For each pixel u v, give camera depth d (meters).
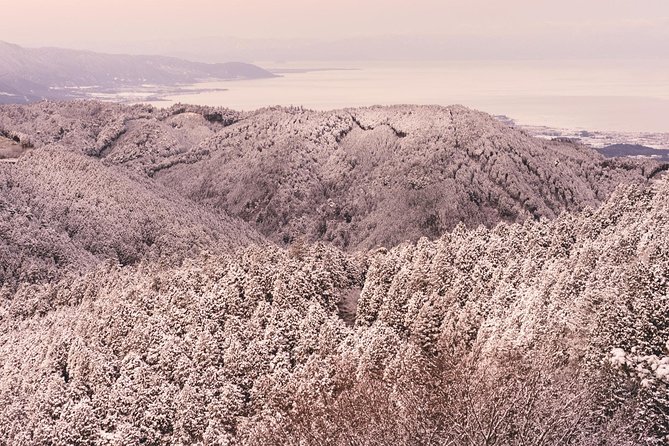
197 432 43.59
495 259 58.41
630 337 33.06
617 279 38.28
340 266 68.88
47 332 65.19
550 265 49.50
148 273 85.88
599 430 25.91
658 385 29.78
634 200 62.97
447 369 35.28
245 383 47.94
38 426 46.56
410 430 27.19
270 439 37.53
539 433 23.66
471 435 23.70
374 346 43.28
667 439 27.78
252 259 70.12
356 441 29.59
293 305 56.78
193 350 51.41
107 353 55.53
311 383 41.47
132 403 46.81
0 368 62.25
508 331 38.31
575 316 36.69
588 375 31.14
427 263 57.25
